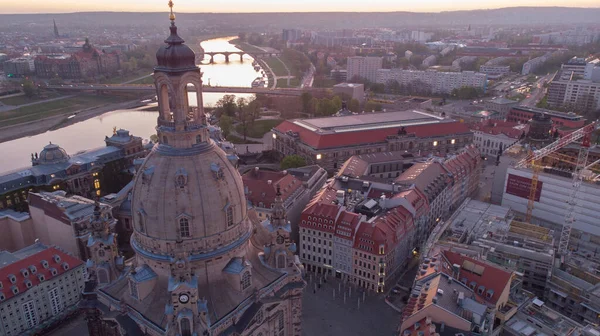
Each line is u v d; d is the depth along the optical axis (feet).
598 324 403.75
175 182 271.90
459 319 326.85
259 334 309.22
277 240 325.42
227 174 289.53
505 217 536.42
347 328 427.33
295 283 330.13
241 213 297.33
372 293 482.28
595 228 559.79
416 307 360.89
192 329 255.29
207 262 283.18
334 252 505.66
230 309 284.61
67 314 435.12
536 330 357.00
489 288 376.07
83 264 448.65
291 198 570.87
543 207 612.29
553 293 433.07
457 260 410.11
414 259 550.36
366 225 485.56
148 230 279.08
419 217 550.77
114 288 306.96
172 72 269.85
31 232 539.70
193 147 284.00
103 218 322.96
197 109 290.76
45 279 418.31
